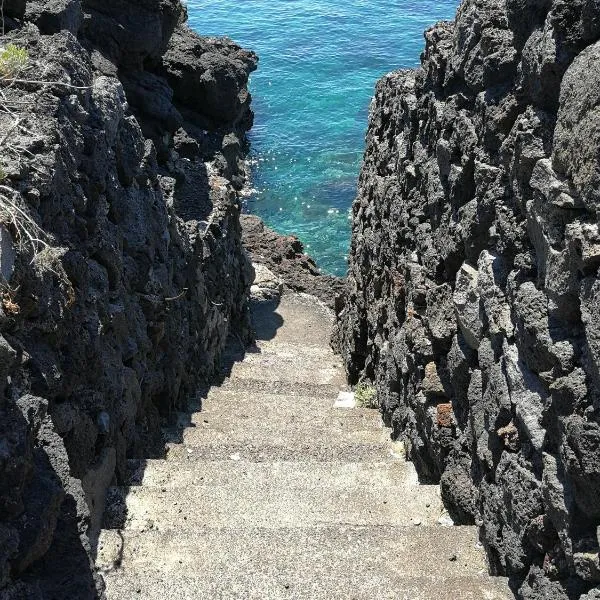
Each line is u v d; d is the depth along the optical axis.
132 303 7.50
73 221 5.97
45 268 4.96
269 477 6.84
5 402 3.91
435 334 6.43
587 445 3.87
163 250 8.57
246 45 34.88
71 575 4.19
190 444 8.18
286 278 18.50
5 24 7.21
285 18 37.53
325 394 11.06
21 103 5.81
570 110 4.13
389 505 6.36
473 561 5.35
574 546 4.10
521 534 4.70
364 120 28.53
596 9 4.20
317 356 14.05
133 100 12.21
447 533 5.57
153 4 11.88
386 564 5.27
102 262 6.72
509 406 4.97
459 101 6.43
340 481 6.88
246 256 14.79
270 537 5.45
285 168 25.22
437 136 6.99
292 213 22.98
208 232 11.66
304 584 4.95
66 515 4.36
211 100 17.00
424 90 7.86
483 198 5.49
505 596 4.81
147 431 7.87
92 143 6.58
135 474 6.73
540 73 4.59
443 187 6.77
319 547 5.40
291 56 33.75
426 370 6.72
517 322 4.86
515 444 4.91
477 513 5.62
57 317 5.09
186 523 5.95
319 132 27.67
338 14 37.81
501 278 5.26
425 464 6.89
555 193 4.24
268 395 10.12
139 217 7.84
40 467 4.18
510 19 5.27
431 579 4.96
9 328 4.65
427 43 8.02
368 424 9.05
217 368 12.29
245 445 8.19
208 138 16.98
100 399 6.01
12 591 3.72
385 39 35.31
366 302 10.91
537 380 4.69
